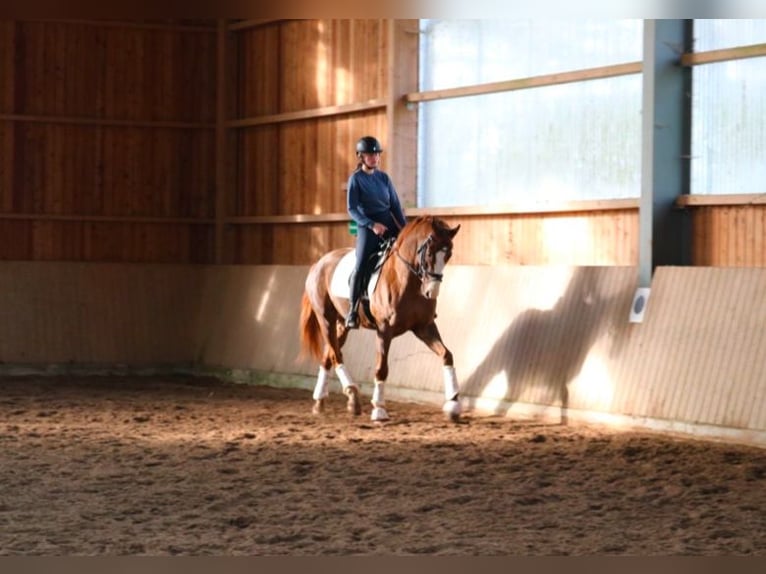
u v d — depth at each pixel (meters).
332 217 14.49
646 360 10.29
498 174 12.48
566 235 11.70
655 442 9.54
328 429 10.48
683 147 10.67
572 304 11.17
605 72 11.19
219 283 16.14
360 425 10.73
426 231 10.23
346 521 6.81
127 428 10.56
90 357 15.86
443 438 9.90
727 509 7.07
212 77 16.58
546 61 11.95
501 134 12.43
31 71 15.96
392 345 13.06
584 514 6.99
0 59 15.84
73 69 16.11
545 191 11.96
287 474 8.25
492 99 12.54
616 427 10.34
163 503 7.30
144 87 16.38
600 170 11.41
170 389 14.12
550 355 11.17
